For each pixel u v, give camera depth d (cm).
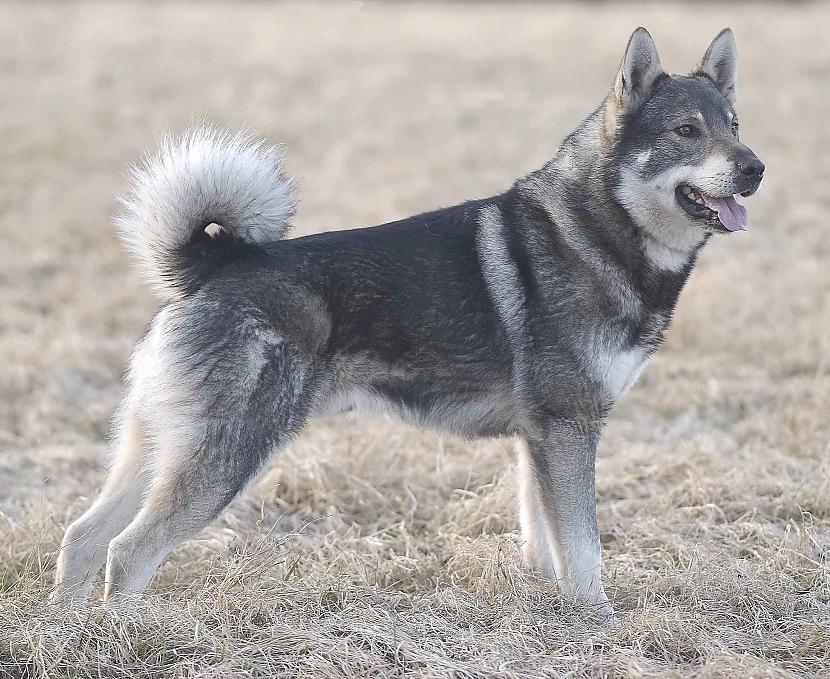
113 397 1448
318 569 922
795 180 2417
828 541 997
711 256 1966
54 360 1487
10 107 3023
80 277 1869
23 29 3950
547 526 901
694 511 1083
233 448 838
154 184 862
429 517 1106
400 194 2278
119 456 897
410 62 3644
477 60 3681
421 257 891
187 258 873
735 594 882
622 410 1417
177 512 831
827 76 3441
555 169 938
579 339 890
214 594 845
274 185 881
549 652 803
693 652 809
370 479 1160
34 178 2441
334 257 875
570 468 893
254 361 838
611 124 923
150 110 3002
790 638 825
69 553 865
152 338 879
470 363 898
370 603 860
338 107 3116
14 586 865
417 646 779
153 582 912
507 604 870
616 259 904
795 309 1723
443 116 3011
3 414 1356
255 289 847
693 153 895
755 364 1549
